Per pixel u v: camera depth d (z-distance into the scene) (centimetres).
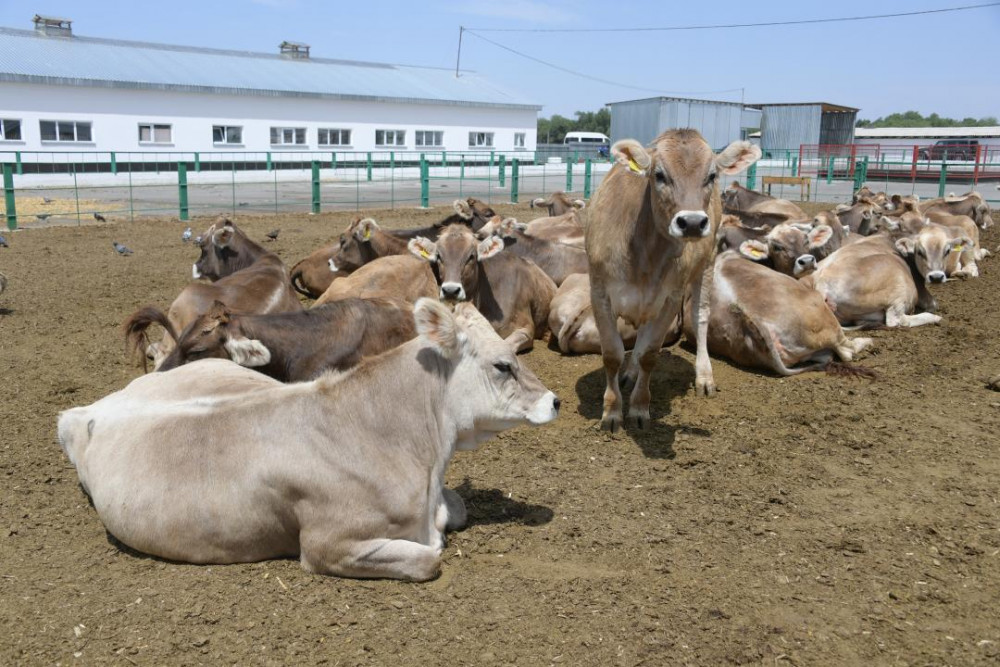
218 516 438
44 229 1939
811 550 481
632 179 649
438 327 436
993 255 1549
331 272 1159
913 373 803
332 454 427
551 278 1052
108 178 3731
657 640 394
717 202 761
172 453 447
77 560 461
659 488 564
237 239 989
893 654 387
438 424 455
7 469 580
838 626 407
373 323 657
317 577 438
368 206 2711
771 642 394
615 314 668
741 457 616
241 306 786
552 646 389
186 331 586
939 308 1084
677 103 4528
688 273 660
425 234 1232
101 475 461
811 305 802
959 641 396
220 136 4269
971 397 733
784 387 771
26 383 771
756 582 447
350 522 425
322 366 623
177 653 381
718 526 511
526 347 916
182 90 4078
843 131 4975
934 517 522
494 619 409
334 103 4631
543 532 500
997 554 475
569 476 584
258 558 452
